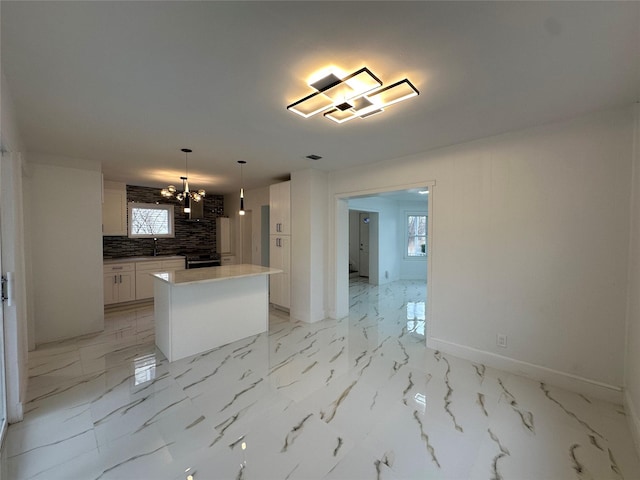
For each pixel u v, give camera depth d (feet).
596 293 7.82
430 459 5.73
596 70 5.68
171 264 19.10
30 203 11.23
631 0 3.96
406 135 9.35
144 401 7.68
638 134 7.00
